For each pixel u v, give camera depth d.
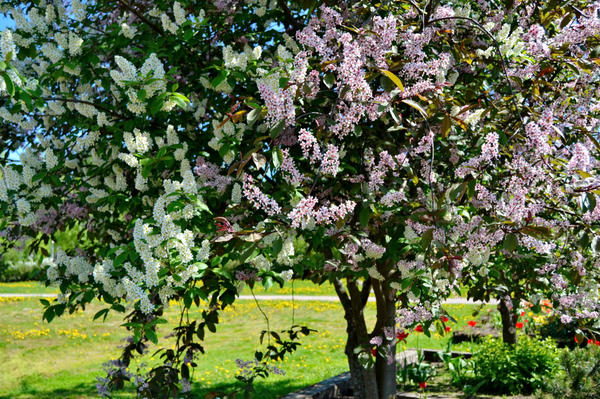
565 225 2.71
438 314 3.69
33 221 3.15
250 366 4.05
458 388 6.65
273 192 3.23
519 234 2.68
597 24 2.71
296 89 2.52
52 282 3.00
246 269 3.18
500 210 2.56
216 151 3.43
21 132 4.06
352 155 3.07
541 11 3.32
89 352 9.63
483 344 7.28
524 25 3.39
